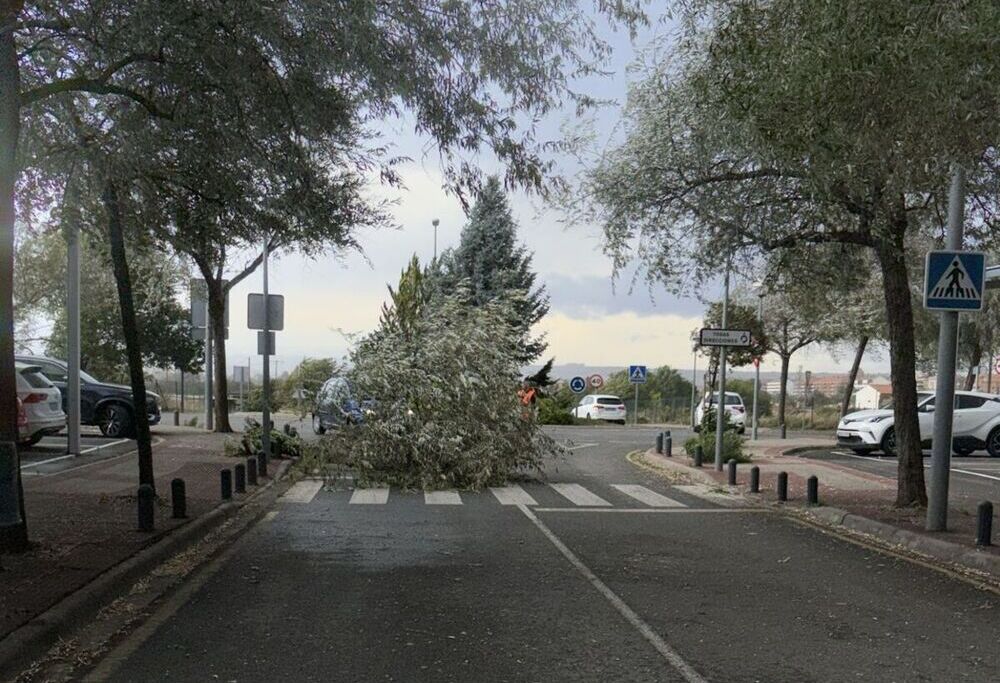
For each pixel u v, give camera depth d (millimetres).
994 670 5477
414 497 14008
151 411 20594
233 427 27375
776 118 7016
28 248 26969
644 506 13102
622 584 7770
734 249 12312
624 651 5793
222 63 8219
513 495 14336
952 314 9945
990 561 8438
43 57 8992
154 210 10648
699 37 10680
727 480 16156
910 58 6000
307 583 7727
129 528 9297
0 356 7496
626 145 12414
